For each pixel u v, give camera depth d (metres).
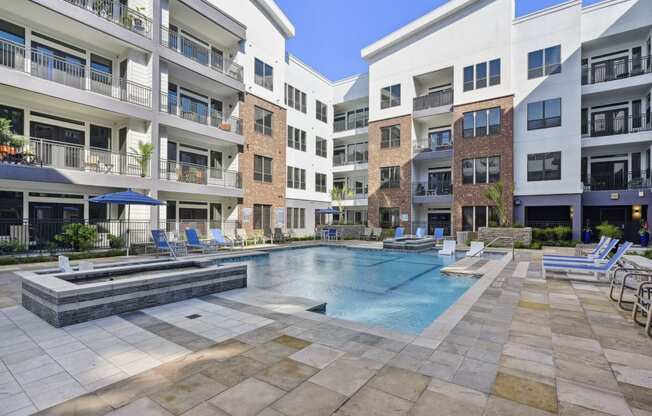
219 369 3.33
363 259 14.27
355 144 29.00
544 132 18.69
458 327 4.63
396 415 2.56
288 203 23.83
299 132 25.12
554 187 18.34
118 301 5.21
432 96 22.80
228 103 20.00
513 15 19.78
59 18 12.22
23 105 12.48
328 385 3.02
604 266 8.07
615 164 18.88
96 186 13.81
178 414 2.56
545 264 8.50
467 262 11.87
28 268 9.73
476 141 20.48
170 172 16.50
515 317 5.11
